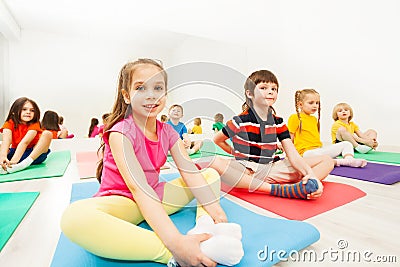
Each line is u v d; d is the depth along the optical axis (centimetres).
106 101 305
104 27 291
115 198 51
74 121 294
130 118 57
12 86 272
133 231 41
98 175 73
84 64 297
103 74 304
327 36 229
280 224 53
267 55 295
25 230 56
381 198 75
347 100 213
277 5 276
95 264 41
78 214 41
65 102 292
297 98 164
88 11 270
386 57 185
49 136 141
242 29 312
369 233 52
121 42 309
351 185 90
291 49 266
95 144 237
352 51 208
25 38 276
